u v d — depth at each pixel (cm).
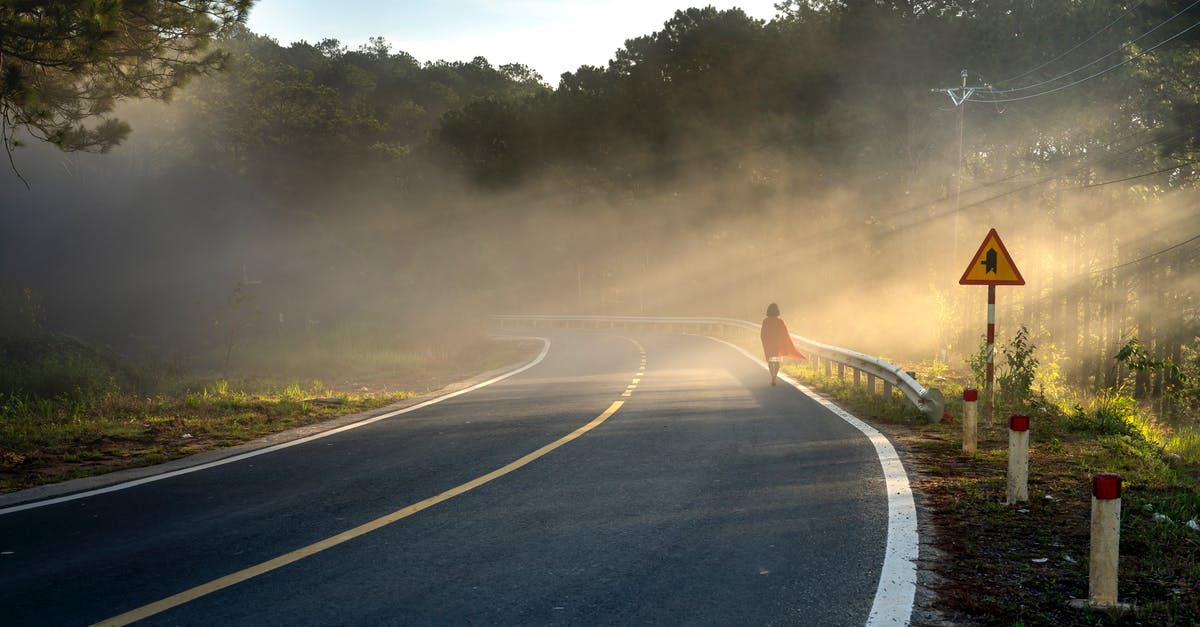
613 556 584
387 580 537
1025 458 742
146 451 1064
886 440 1079
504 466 923
